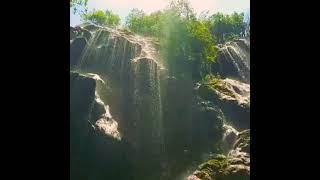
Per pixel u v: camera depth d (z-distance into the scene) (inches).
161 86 1469.0
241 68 1716.3
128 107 1409.9
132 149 1293.1
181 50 1630.2
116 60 1528.1
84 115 1234.0
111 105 1385.3
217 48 1715.1
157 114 1406.3
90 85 1267.2
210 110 1346.0
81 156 1190.3
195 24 1804.9
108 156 1215.6
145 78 1470.2
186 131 1352.1
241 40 1833.2
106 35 1584.6
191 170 1266.0
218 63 1678.2
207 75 1605.6
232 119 1342.3
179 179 1269.7
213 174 1069.1
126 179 1227.2
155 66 1499.8
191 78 1546.5
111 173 1209.4
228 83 1483.8
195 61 1608.0
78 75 1277.1
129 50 1567.4
